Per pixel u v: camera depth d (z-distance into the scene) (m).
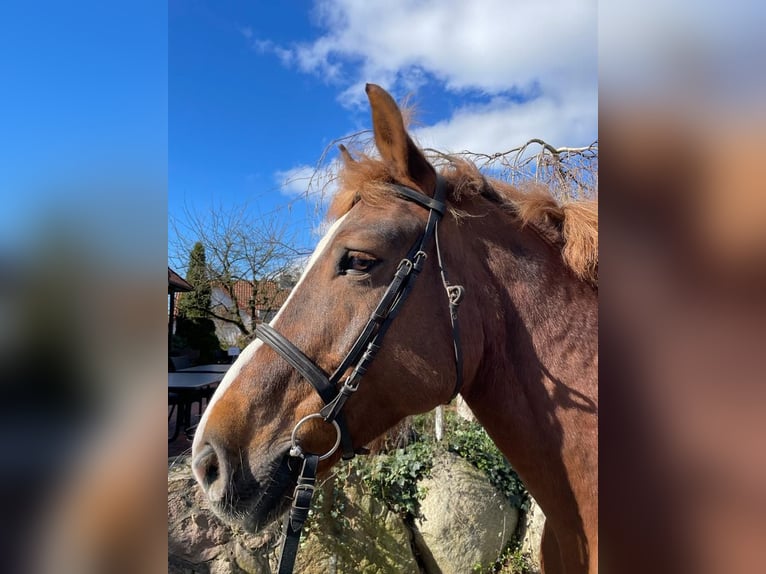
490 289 1.54
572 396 1.44
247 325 8.44
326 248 1.49
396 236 1.45
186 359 7.88
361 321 1.40
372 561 3.69
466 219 1.57
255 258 7.79
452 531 3.94
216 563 3.14
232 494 1.30
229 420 1.35
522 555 4.26
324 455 1.37
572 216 1.55
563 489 1.46
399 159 1.52
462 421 4.82
